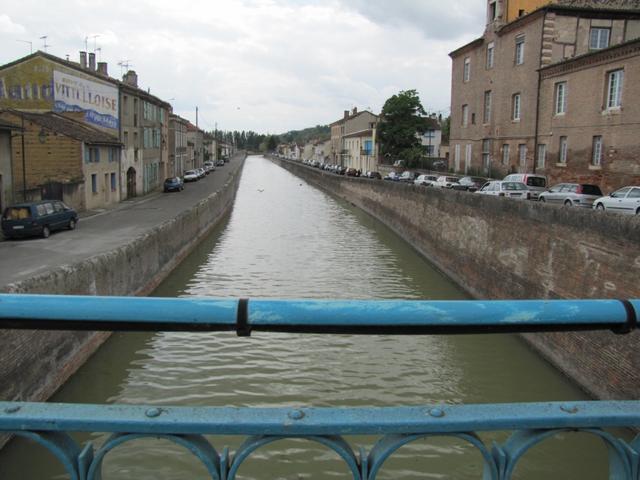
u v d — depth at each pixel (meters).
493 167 38.34
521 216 15.43
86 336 12.43
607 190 26.09
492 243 17.61
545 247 14.02
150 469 8.28
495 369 12.72
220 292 19.33
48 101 37.47
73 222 25.55
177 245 23.23
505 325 2.21
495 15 38.72
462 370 12.66
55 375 10.68
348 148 95.00
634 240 10.48
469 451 8.98
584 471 8.53
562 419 2.15
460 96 44.53
